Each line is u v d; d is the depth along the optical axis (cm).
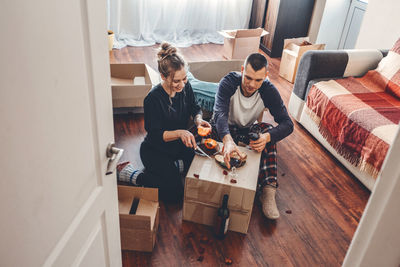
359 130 234
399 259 56
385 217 56
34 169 81
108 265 143
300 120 304
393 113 243
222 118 208
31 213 83
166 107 205
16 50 70
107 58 109
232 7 461
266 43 448
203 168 196
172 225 204
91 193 116
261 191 222
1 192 71
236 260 187
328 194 237
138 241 183
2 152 70
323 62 286
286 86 370
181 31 460
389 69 278
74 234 106
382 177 56
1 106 68
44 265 92
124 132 279
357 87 279
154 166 213
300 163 264
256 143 204
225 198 184
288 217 217
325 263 190
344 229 212
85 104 101
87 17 93
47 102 83
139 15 420
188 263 183
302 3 413
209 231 202
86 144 106
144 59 403
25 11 71
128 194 187
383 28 334
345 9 408
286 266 187
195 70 295
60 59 85
